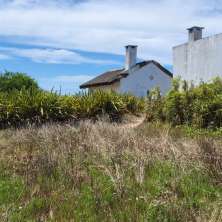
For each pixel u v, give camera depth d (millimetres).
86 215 6441
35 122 17953
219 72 22547
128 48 42219
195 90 17500
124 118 19719
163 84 42750
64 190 7434
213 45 23062
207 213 6168
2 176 8469
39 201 6938
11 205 6684
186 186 7344
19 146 11320
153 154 9258
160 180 7672
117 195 6953
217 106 16297
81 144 10188
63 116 18750
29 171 8398
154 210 6254
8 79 28984
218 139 12305
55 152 9555
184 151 9289
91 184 7453
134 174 7922
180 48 25734
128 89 41719
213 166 8109
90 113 19344
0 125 17859
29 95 18734
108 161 8852
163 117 18422
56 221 6238
